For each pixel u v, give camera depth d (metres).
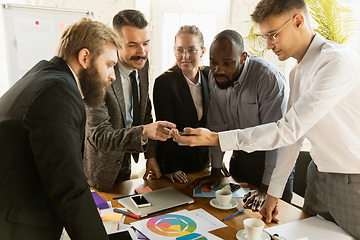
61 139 0.75
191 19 3.49
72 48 0.89
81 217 0.78
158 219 1.19
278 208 1.34
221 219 1.21
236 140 1.13
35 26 2.87
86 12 2.97
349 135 1.09
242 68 1.54
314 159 1.21
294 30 1.10
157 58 3.61
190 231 1.10
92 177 1.54
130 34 1.50
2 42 3.05
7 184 0.77
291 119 1.07
